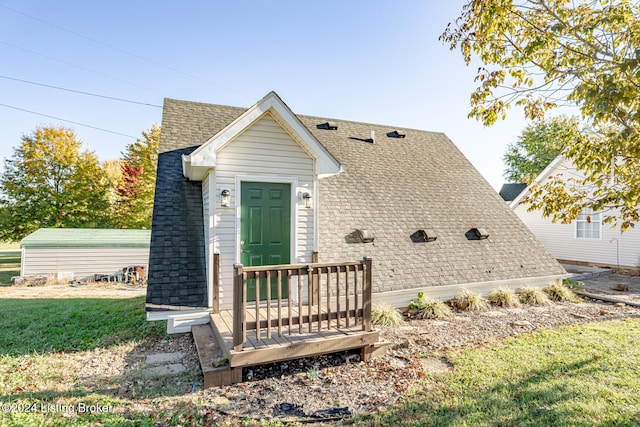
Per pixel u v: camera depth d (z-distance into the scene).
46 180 21.12
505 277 8.76
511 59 4.23
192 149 8.45
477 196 11.12
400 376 4.37
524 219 18.00
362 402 3.69
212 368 4.16
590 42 3.74
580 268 14.62
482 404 3.56
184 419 3.35
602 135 4.22
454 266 8.47
